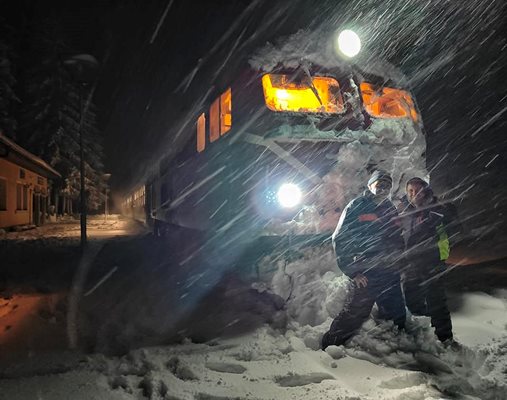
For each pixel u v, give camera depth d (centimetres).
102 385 399
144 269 1060
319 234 620
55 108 3753
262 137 642
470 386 382
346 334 477
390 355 446
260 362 439
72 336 554
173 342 517
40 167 2689
